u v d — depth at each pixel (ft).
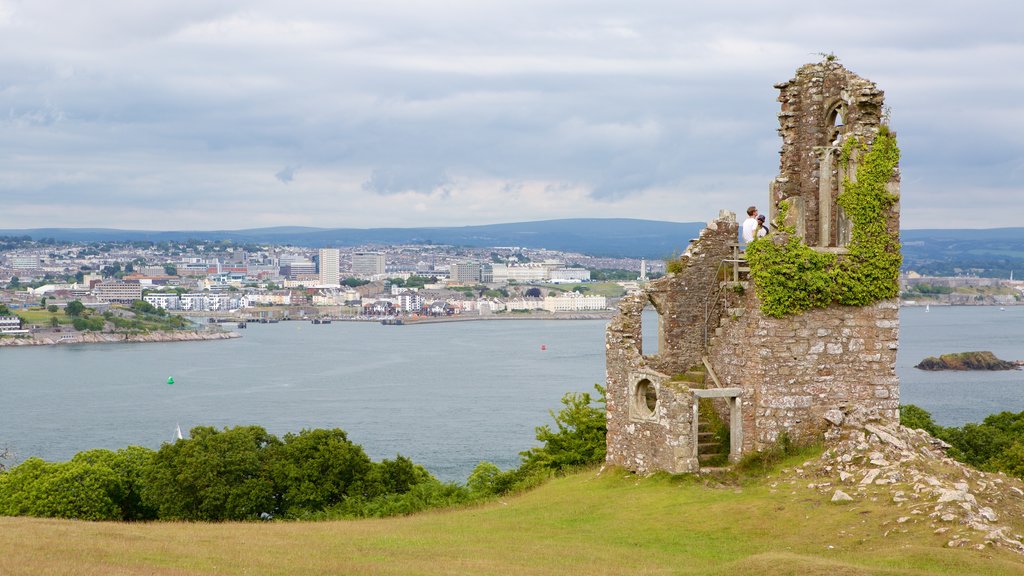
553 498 149.38
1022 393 647.97
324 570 103.60
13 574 95.66
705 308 157.69
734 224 159.22
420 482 235.20
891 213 143.84
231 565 106.11
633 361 152.15
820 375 141.69
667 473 142.20
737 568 98.02
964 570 95.66
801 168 157.38
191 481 221.46
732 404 143.64
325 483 226.79
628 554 112.16
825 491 125.49
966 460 206.39
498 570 103.81
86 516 214.48
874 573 92.73
